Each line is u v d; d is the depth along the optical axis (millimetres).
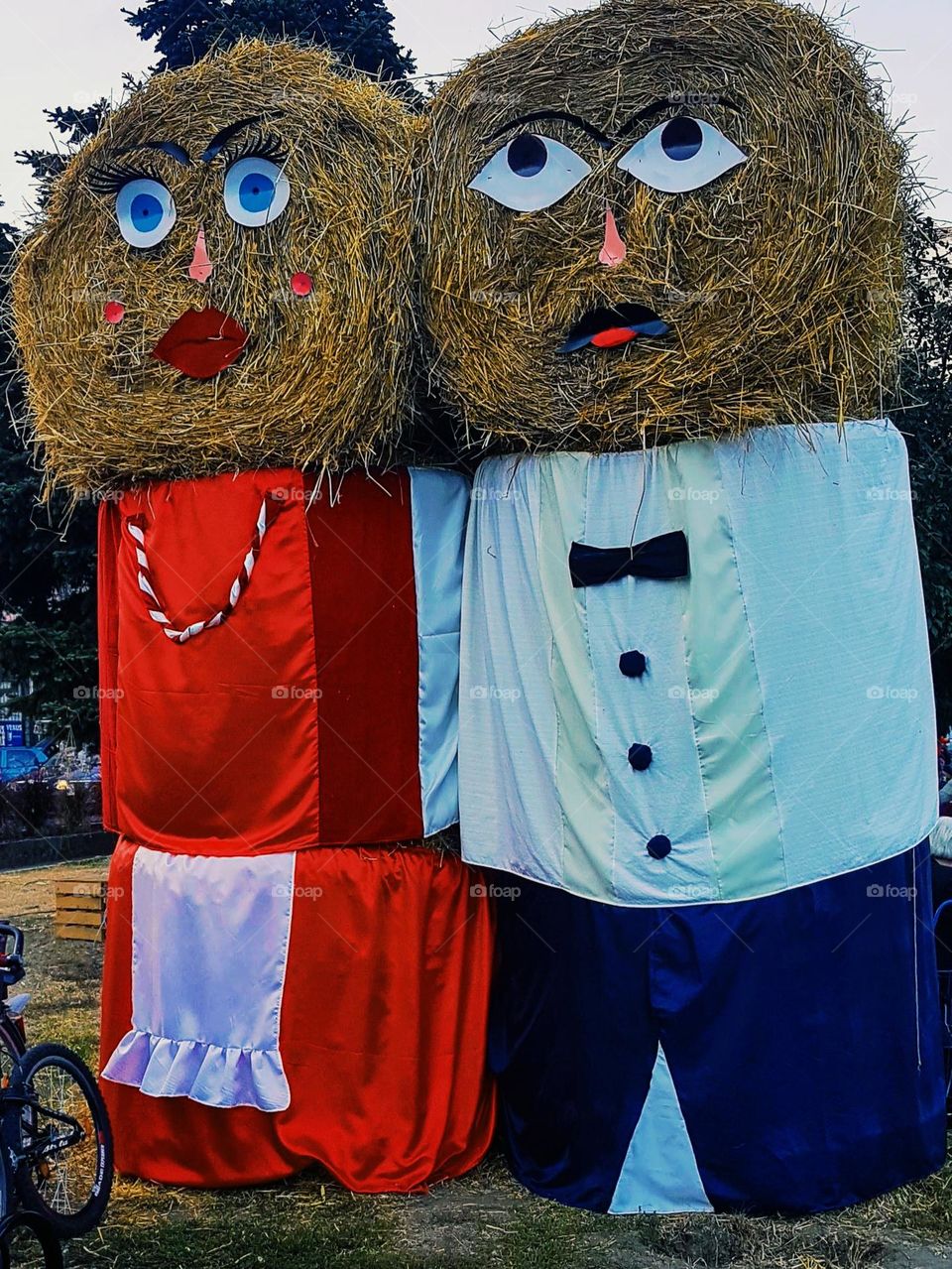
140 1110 4297
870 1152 3930
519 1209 3961
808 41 3641
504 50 3867
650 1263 3568
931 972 4277
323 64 4254
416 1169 4145
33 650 9820
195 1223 3932
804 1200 3822
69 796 13641
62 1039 6082
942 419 8469
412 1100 4203
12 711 10500
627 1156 3883
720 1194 3842
